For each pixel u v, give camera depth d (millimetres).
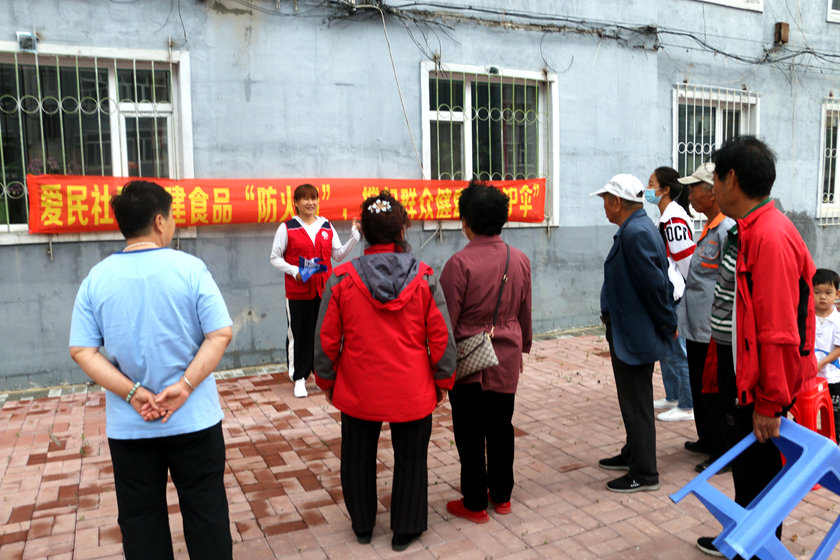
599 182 7699
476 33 6801
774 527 2027
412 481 2863
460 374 2967
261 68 5875
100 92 5504
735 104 8891
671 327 3236
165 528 2275
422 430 2867
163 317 2146
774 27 9000
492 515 3225
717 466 2324
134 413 2160
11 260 5195
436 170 6840
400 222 2795
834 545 2328
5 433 4363
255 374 5812
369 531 2957
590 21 7438
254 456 3998
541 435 4336
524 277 3139
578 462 3881
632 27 7719
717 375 2779
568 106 7398
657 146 8141
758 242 2307
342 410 2814
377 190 6344
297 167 6074
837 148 9898
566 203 7500
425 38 6543
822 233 9773
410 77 6508
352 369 2775
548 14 7172
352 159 6301
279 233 5078
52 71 5336
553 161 7352
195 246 5742
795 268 2277
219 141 5766
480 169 7059
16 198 5281
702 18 8352
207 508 2264
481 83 6980
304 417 4711
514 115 7199
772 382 2256
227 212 5699
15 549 2916
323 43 6094
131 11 5414
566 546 2924
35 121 5309
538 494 3453
